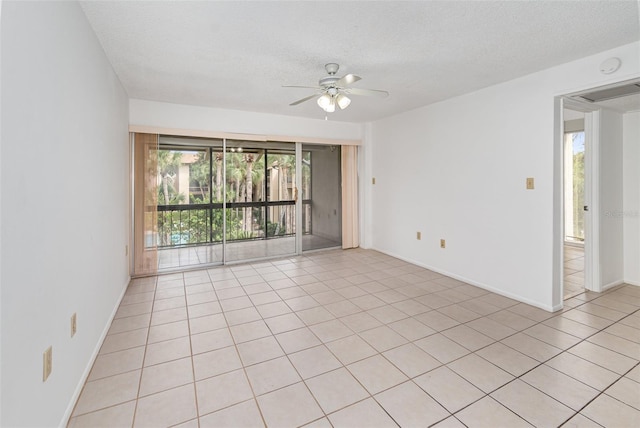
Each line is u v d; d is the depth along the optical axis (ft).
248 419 5.48
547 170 9.75
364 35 7.54
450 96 12.71
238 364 7.12
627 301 10.66
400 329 8.73
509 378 6.53
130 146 13.16
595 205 11.42
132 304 10.55
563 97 9.67
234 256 16.03
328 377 6.64
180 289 12.04
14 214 3.75
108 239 8.88
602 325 8.88
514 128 10.62
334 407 5.76
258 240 16.67
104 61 8.43
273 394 6.12
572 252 17.81
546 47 8.17
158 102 13.47
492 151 11.38
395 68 9.64
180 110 13.88
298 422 5.41
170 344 7.98
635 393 6.03
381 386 6.33
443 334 8.43
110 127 9.20
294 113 15.81
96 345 7.42
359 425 5.33
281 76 10.42
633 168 12.12
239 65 9.45
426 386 6.31
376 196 18.22
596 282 11.56
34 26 4.31
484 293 11.47
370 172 18.60
